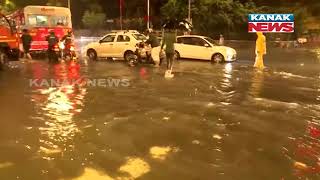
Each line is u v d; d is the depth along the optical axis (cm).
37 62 2117
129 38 2214
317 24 4569
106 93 1188
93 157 641
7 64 1839
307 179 565
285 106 1038
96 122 851
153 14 5469
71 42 2225
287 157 653
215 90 1265
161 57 1941
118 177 562
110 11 6278
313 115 942
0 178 557
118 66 1927
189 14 4028
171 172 582
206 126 829
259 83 1438
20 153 657
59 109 975
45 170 587
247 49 3522
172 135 762
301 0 4719
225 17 4356
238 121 874
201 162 624
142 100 1088
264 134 780
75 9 6297
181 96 1151
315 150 689
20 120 867
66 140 727
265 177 570
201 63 2156
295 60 2444
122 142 717
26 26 2355
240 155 659
